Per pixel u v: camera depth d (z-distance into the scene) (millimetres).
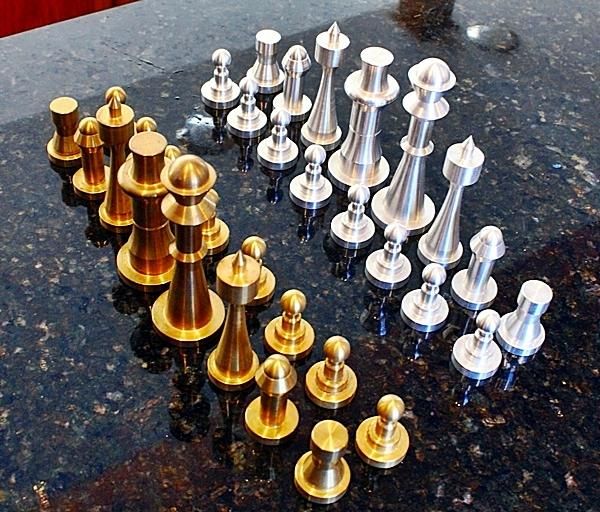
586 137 1139
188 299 805
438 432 776
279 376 707
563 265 954
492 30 1323
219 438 752
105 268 898
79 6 1954
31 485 711
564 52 1293
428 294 855
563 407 807
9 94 1101
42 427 753
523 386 823
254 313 865
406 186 952
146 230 841
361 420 778
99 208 954
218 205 983
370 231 954
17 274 885
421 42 1279
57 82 1129
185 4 1309
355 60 1229
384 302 892
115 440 747
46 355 812
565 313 900
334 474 704
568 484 745
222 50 1089
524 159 1093
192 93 1134
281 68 1186
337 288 901
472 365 823
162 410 772
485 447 767
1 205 957
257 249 798
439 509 717
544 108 1181
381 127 1121
